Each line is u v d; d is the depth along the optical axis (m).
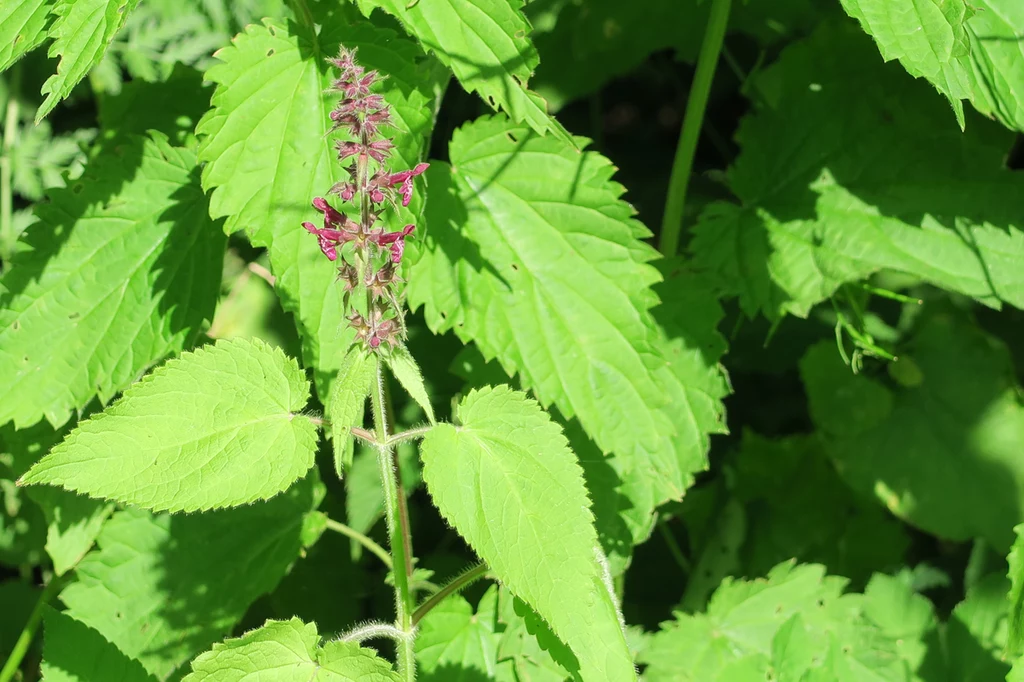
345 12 1.07
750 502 1.26
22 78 1.22
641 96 1.47
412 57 1.03
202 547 1.11
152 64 1.18
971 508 1.22
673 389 1.12
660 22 1.25
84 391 1.07
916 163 1.15
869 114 1.17
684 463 1.12
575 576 0.94
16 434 1.11
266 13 1.18
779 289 1.14
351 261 0.96
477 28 1.01
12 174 1.20
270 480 0.95
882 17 1.01
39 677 1.20
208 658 0.95
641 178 1.40
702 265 1.16
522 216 1.08
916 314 1.26
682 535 1.32
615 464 1.11
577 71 1.27
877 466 1.23
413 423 1.20
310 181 1.02
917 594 1.17
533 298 1.08
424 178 1.02
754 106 1.22
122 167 1.10
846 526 1.25
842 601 1.15
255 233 1.02
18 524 1.19
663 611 1.26
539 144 1.09
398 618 0.99
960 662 1.15
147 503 0.94
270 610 1.21
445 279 1.08
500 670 1.07
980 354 1.24
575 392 1.07
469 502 0.95
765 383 1.37
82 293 1.08
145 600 1.10
